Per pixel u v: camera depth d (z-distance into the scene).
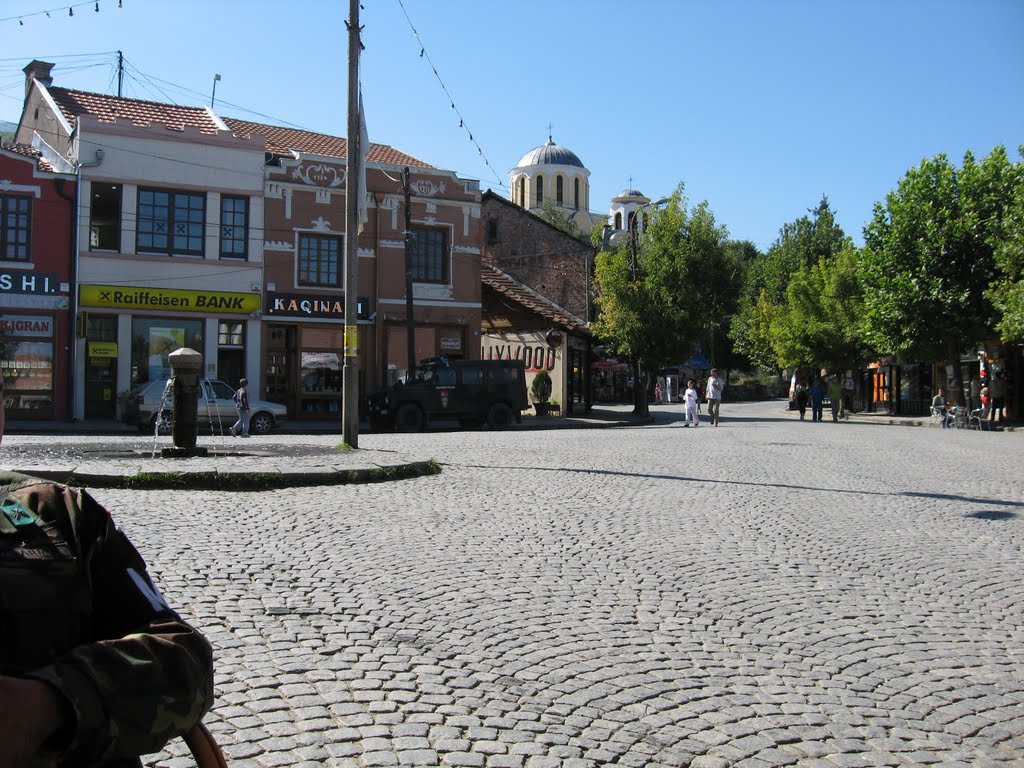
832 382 39.16
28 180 27.38
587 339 42.19
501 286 41.12
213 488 11.13
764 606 6.63
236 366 30.72
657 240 40.94
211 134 29.94
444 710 4.48
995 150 32.81
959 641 5.93
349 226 16.19
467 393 29.55
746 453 18.77
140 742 1.47
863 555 8.55
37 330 27.56
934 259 32.88
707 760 4.00
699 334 41.44
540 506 10.77
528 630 5.86
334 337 32.09
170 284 29.33
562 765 3.90
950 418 34.16
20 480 1.74
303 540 8.34
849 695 4.88
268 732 4.12
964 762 4.06
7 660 1.50
